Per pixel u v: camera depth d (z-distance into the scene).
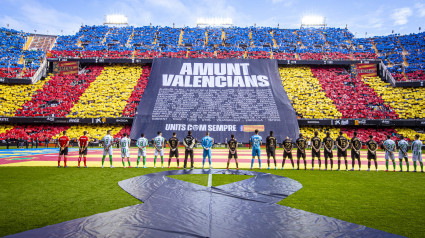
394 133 27.73
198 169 10.62
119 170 10.34
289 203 5.50
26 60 37.97
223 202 5.39
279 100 30.55
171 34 51.03
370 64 35.75
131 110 30.41
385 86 33.41
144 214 4.56
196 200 5.54
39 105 30.28
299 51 43.53
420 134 27.03
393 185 7.59
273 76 33.84
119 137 27.80
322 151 21.78
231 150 10.73
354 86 34.25
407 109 29.11
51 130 28.89
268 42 48.66
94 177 8.63
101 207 5.11
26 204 5.34
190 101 30.41
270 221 4.26
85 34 49.25
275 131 27.70
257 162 14.00
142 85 34.47
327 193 6.48
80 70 36.84
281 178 8.33
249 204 5.27
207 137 11.12
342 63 35.88
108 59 35.62
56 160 14.15
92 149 23.66
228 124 28.44
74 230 3.79
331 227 4.02
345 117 28.94
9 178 8.41
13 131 28.16
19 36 46.59
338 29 53.38
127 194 6.22
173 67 34.38
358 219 4.51
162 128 27.91
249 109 29.66
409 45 43.09
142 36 49.69
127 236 3.56
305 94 33.06
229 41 48.84
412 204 5.53
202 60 35.62
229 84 32.50
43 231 3.77
